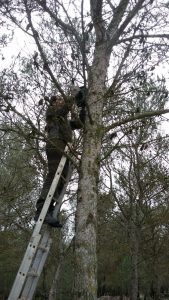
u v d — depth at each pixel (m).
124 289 33.34
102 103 5.49
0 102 4.93
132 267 13.05
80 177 5.05
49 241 4.93
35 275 4.57
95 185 5.00
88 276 4.52
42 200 5.26
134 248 13.09
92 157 5.11
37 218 5.17
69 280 21.58
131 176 13.56
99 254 18.64
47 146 5.56
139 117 5.54
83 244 4.67
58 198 5.37
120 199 13.98
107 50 5.62
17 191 12.62
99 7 5.03
